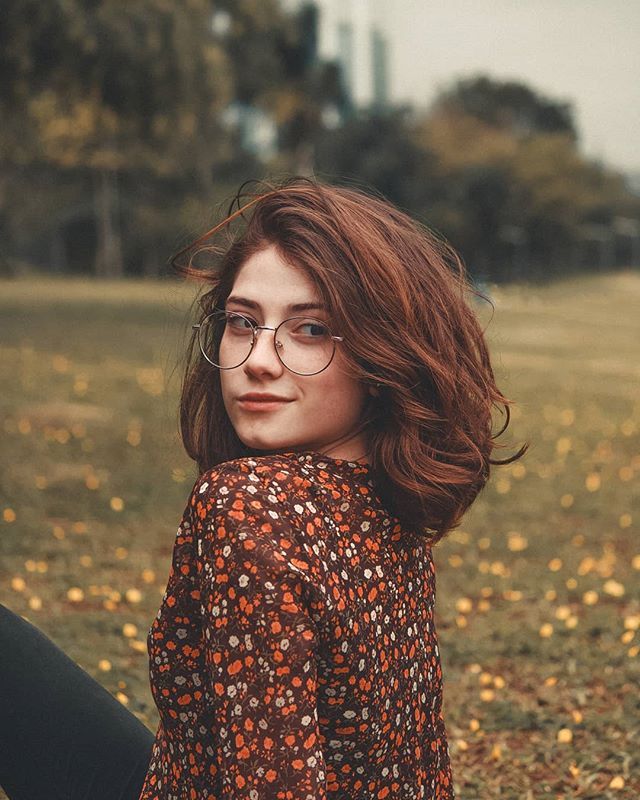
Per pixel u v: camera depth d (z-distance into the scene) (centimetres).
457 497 137
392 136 7375
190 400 154
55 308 2681
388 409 134
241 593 111
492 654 420
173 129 2300
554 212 7875
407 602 135
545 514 710
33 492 680
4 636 164
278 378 131
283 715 110
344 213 134
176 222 5878
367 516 129
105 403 1101
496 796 296
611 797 293
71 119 3347
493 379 147
